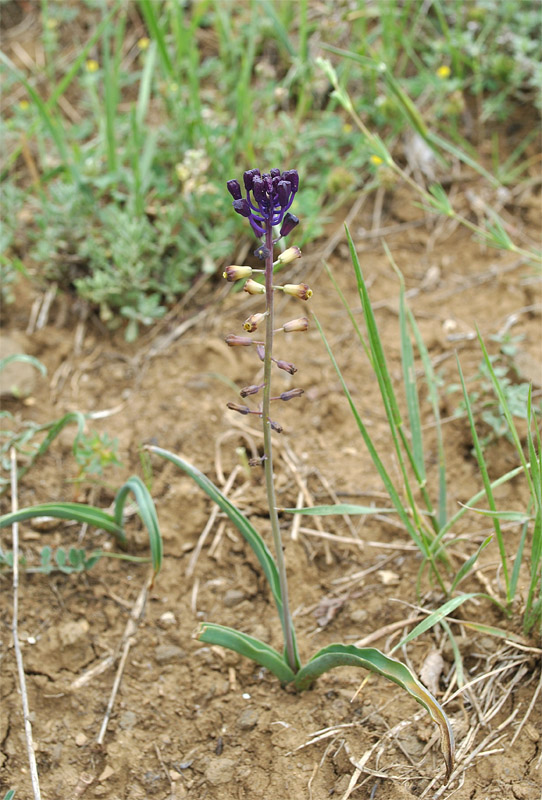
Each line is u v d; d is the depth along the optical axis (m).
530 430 0.84
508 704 0.88
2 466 1.02
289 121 1.18
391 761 0.86
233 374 1.08
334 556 0.97
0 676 0.91
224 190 1.13
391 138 1.26
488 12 1.35
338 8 1.38
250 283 0.78
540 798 0.83
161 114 1.33
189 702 0.90
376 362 0.86
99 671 0.92
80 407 1.07
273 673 0.90
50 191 1.20
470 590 0.93
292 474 1.01
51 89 1.39
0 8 1.48
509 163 1.25
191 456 1.03
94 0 1.45
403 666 0.82
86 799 0.87
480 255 1.17
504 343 1.05
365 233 1.20
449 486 1.00
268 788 0.86
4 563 0.96
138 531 0.98
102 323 1.12
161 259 1.15
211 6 1.41
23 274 1.12
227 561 0.97
